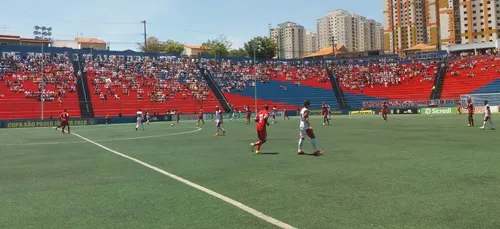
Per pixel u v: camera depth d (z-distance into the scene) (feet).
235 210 21.97
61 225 19.90
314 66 250.16
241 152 49.34
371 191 25.66
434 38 444.55
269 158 42.86
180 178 31.96
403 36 463.42
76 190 28.25
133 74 197.67
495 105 167.12
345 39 472.44
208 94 200.54
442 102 181.68
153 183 30.14
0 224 20.21
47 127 135.23
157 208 22.71
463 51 283.38
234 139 70.44
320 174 32.27
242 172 34.14
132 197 25.58
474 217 19.62
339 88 225.56
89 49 199.93
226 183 29.53
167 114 172.55
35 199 25.70
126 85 187.62
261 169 35.53
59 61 186.80
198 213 21.50
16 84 163.63
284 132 86.07
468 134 68.18
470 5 387.75
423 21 456.04
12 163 43.45
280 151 49.49
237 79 223.10
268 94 215.31
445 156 41.09
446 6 416.46
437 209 21.15
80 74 182.50
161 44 347.97
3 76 165.07
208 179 31.30
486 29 378.12
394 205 22.13
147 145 61.77
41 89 162.40
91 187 29.19
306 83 230.48
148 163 41.09
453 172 31.60
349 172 32.86
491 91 190.90
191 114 177.99
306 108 45.24
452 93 198.39
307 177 31.09
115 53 207.92
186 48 378.94
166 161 42.34
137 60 211.82
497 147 48.16
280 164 38.27
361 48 493.36
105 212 22.11
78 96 170.50
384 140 61.11
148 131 100.27
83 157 47.83
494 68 205.26
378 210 21.25
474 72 207.62
